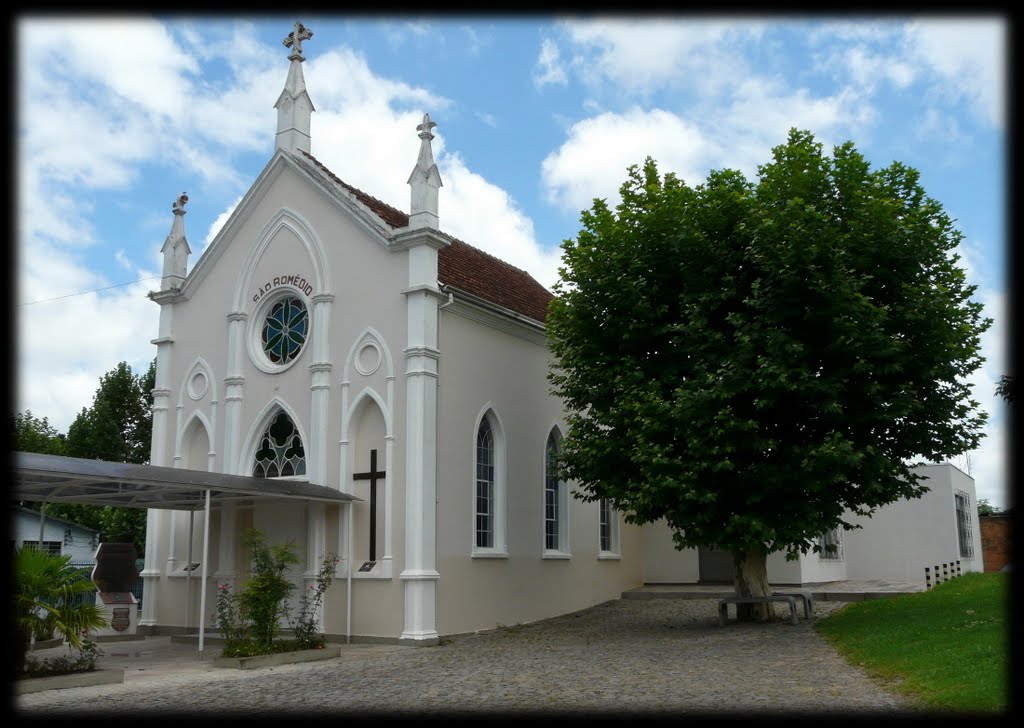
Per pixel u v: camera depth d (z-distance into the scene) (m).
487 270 25.17
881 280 16.38
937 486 27.45
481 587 19.94
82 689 12.49
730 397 15.64
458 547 19.41
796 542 16.00
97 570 21.16
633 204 18.09
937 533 27.31
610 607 24.09
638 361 17.50
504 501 21.11
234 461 21.36
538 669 12.95
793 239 15.25
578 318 18.23
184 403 22.89
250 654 15.20
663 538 27.64
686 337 16.75
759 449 15.57
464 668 13.50
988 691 8.76
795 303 15.79
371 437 19.52
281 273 21.59
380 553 18.81
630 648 15.15
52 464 13.95
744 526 15.77
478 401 20.62
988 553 36.84
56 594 13.07
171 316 23.69
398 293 19.45
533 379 22.81
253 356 21.67
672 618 20.61
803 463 15.24
